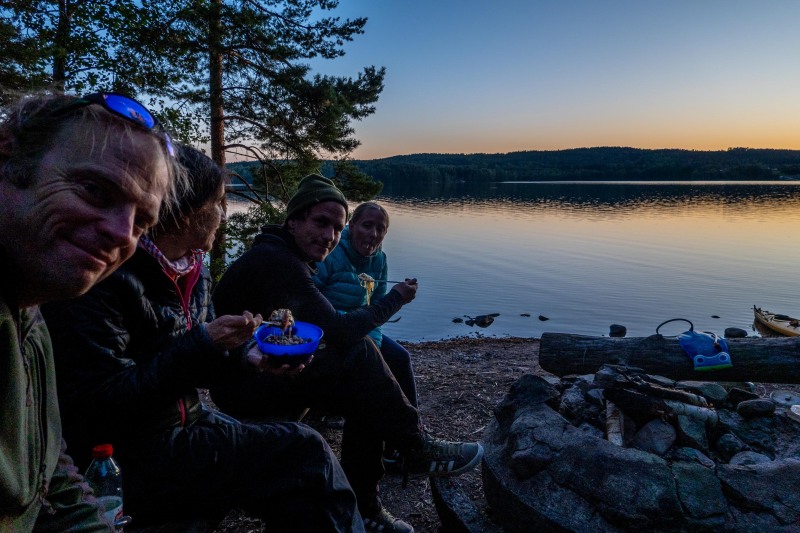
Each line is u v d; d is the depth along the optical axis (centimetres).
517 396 260
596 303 1585
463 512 242
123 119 76
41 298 75
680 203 7856
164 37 890
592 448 212
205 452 147
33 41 719
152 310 145
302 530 154
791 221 4691
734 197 9694
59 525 99
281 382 215
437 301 1592
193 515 151
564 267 2306
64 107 74
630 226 4328
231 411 235
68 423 130
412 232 3834
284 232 240
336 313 221
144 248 139
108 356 130
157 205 82
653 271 2188
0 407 71
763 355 294
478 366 635
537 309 1504
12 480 74
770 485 192
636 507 188
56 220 70
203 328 137
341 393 211
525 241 3291
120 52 838
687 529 184
